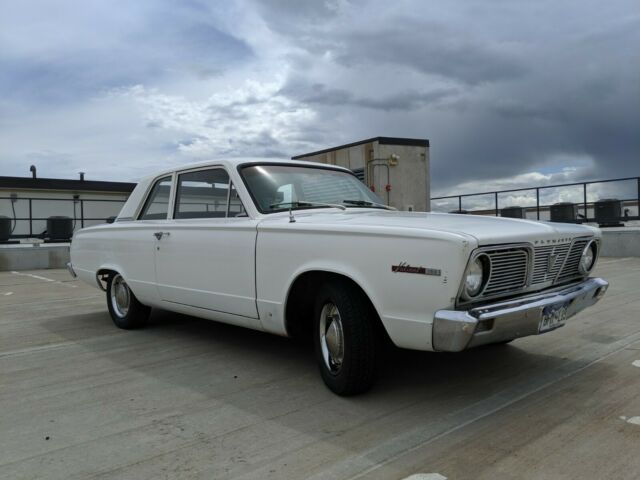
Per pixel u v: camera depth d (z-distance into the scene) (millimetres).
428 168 14734
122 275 5488
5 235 16969
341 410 3289
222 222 4293
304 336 3949
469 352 4543
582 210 16844
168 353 4727
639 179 15664
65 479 2486
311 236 3539
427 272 2941
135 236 5270
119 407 3412
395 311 3098
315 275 3648
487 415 3164
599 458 2592
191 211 4742
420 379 3855
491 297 3113
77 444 2865
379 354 3514
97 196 25250
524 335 3234
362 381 3408
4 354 4781
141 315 5672
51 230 17984
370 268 3197
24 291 9836
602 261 13219
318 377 3953
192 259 4539
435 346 2955
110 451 2773
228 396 3586
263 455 2703
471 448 2730
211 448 2793
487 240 2941
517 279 3254
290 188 4414
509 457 2621
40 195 23578
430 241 2945
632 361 4199
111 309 5945
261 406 3387
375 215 3920
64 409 3385
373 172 13992
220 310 4336
